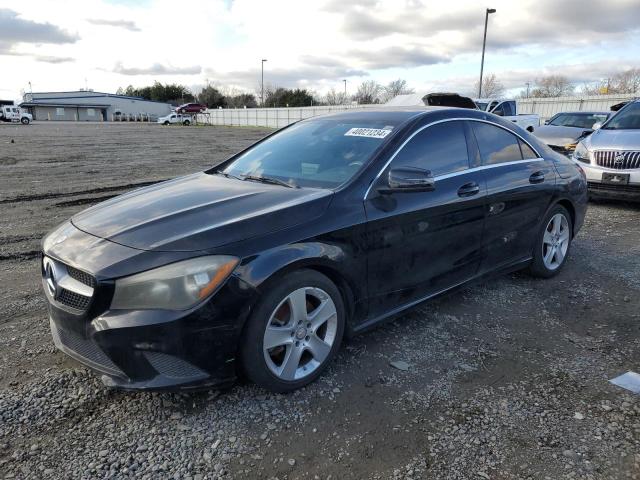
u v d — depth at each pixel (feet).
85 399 9.34
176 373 8.43
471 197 12.43
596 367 10.66
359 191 10.44
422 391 9.72
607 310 13.56
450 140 12.66
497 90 187.62
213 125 199.21
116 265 8.31
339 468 7.73
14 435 8.34
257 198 10.30
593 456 7.98
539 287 15.24
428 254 11.67
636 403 9.37
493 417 8.95
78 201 29.40
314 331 9.75
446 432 8.55
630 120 27.99
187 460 7.86
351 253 10.00
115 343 8.18
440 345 11.54
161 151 65.67
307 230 9.40
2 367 10.37
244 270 8.54
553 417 8.95
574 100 104.32
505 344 11.64
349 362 10.73
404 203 10.98
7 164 47.60
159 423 8.71
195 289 8.23
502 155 14.05
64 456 7.89
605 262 17.65
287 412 9.04
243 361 8.95
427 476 7.57
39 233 21.79
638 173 24.67
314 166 11.68
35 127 150.41
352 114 13.75
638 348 11.50
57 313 8.87
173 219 9.44
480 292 14.79
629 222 23.86
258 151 13.83
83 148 68.69
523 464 7.81
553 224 15.80
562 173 15.83
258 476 7.55
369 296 10.65
